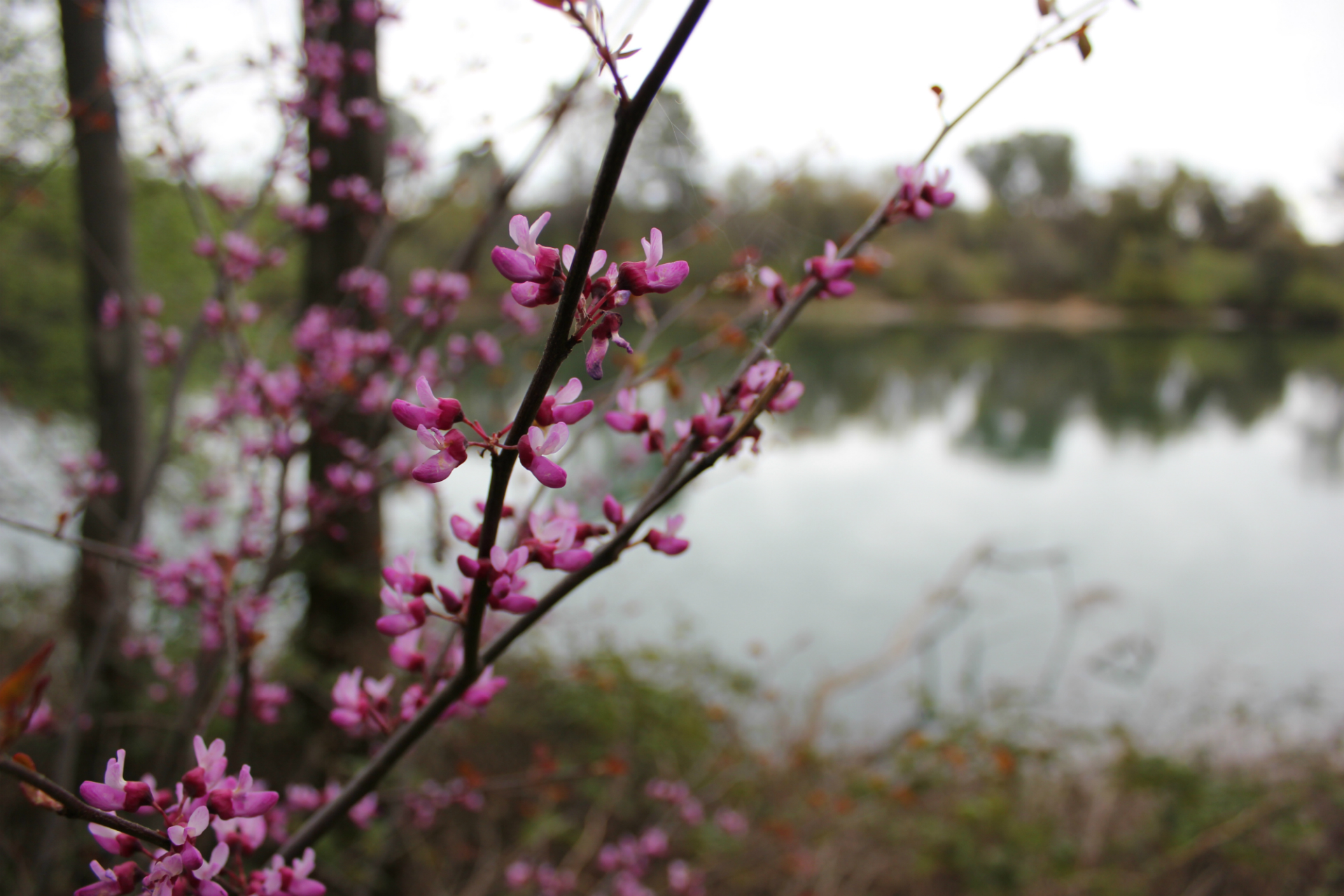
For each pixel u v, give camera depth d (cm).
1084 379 2736
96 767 313
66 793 78
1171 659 675
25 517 544
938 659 671
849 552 937
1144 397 2391
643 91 70
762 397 101
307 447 251
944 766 445
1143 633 727
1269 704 570
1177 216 5972
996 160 6312
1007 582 862
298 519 309
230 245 262
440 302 256
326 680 312
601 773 213
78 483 341
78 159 365
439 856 368
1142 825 431
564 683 437
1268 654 699
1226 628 755
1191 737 525
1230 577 907
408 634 123
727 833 371
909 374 2698
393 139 352
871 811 411
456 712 126
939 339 3738
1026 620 762
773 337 125
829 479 1328
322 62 274
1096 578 884
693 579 812
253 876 106
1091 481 1379
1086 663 652
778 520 1066
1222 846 398
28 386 660
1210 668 646
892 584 831
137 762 339
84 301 390
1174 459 1575
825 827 401
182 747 214
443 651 128
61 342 671
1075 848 394
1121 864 409
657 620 660
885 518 1100
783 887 394
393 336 265
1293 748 503
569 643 493
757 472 1355
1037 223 5866
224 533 366
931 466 1467
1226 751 514
